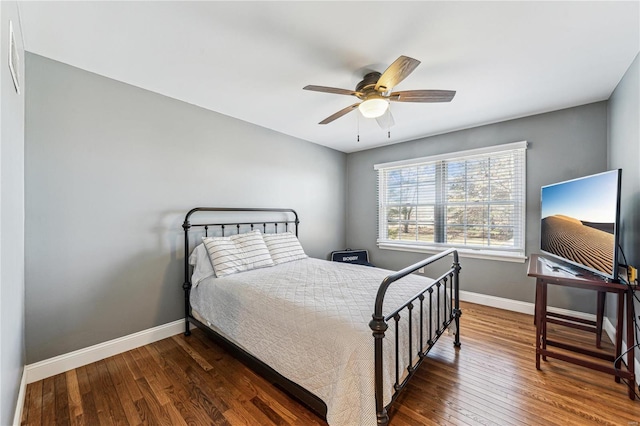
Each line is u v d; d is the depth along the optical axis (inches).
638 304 71.2
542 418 57.6
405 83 86.9
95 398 65.0
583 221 76.8
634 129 73.5
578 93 94.3
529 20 58.4
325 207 166.7
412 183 153.8
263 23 59.8
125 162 87.4
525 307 116.6
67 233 76.4
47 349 72.9
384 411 47.8
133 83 87.7
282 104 104.2
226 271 93.0
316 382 54.3
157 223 94.9
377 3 53.9
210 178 110.1
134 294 89.5
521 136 117.3
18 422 55.7
